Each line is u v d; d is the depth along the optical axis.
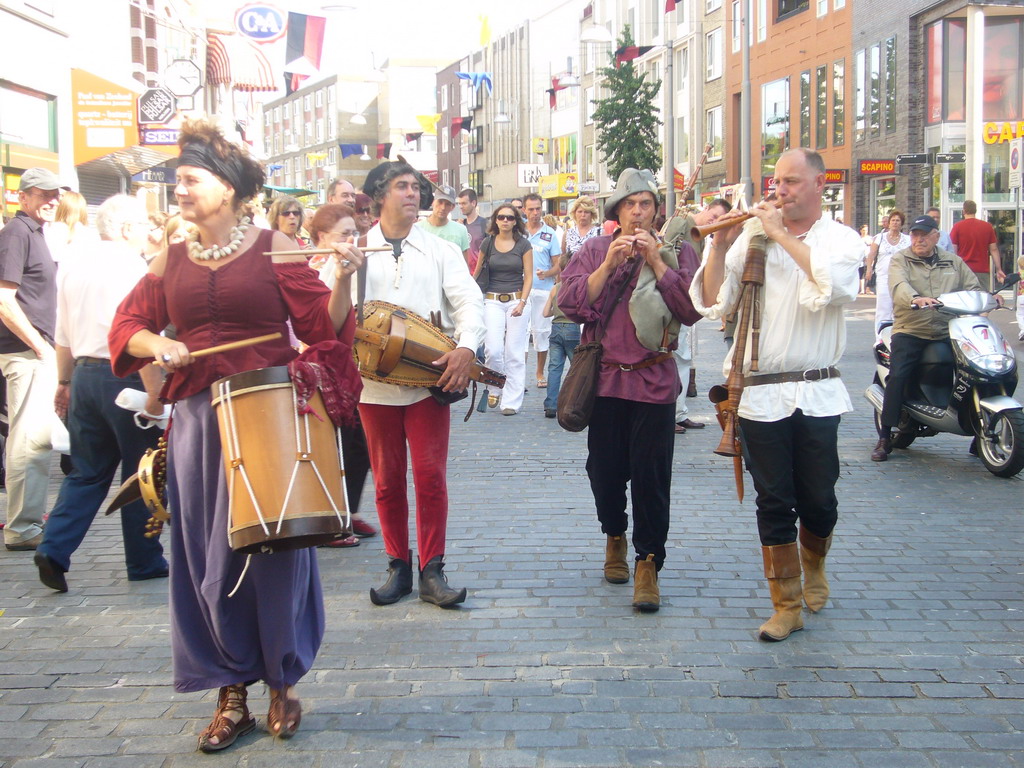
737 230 5.10
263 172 3.79
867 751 3.68
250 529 3.37
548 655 4.53
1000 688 4.19
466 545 6.16
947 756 3.64
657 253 4.97
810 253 4.51
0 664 4.51
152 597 5.39
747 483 7.70
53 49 15.86
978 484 7.77
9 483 6.27
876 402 8.78
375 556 6.04
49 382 6.29
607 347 5.07
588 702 4.06
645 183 5.04
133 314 3.75
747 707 4.02
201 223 3.68
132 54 20.34
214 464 3.62
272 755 3.69
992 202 29.78
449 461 8.52
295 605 3.75
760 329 4.75
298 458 3.42
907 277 8.45
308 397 3.47
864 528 6.55
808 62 38.47
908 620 4.95
